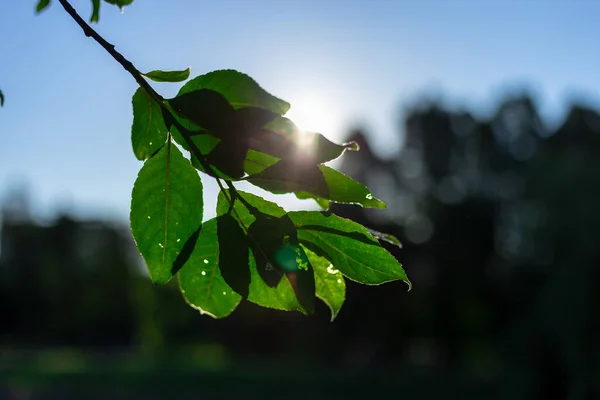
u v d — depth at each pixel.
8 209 53.84
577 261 15.58
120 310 54.78
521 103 36.94
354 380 32.09
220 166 0.79
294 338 40.09
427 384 30.62
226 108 0.77
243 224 0.80
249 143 0.77
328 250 0.85
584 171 16.66
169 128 0.80
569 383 15.05
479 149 37.62
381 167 40.22
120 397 27.91
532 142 35.88
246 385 31.03
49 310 53.41
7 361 41.66
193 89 0.79
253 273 0.82
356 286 35.81
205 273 0.85
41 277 53.12
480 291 33.03
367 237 0.83
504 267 31.14
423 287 34.66
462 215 34.66
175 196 0.83
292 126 0.77
